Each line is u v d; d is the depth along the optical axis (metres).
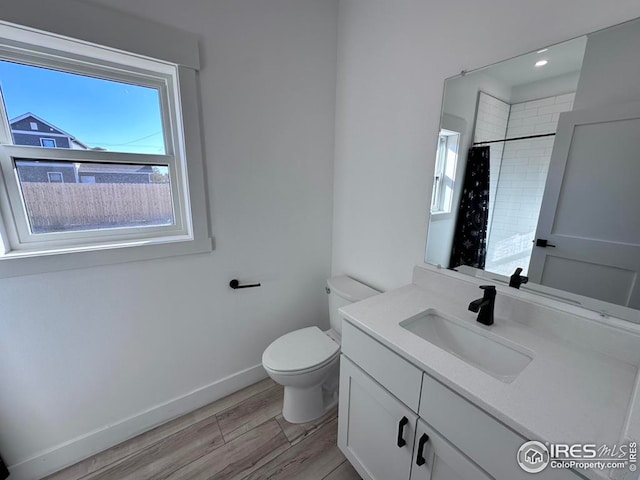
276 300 1.85
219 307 1.63
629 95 0.77
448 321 1.11
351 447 1.21
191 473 1.28
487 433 0.67
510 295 1.07
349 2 1.62
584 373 0.77
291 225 1.80
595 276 0.88
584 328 0.89
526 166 0.99
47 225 1.20
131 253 1.29
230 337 1.71
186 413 1.61
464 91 1.14
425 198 1.35
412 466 0.90
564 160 0.90
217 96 1.39
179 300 1.48
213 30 1.32
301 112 1.69
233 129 1.47
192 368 1.60
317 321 2.09
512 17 0.97
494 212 1.10
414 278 1.43
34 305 1.14
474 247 1.18
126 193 1.34
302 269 1.92
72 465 1.31
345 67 1.71
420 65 1.29
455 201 1.22
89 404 1.33
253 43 1.44
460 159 1.18
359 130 1.67
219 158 1.45
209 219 1.49
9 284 1.09
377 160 1.58
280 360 1.42
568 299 0.94
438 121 1.25
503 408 0.64
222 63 1.37
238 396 1.75
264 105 1.54
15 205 1.13
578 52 0.84
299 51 1.61
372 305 1.19
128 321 1.36
